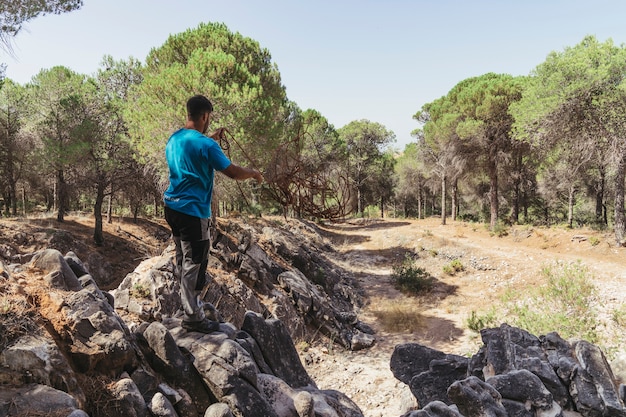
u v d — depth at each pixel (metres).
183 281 3.48
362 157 56.75
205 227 3.37
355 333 17.44
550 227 30.80
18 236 23.19
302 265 21.69
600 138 24.00
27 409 2.48
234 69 19.52
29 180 32.38
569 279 13.96
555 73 24.31
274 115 23.61
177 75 18.27
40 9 13.45
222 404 2.93
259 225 25.92
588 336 12.02
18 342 2.78
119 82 29.58
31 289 3.33
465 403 3.72
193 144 3.16
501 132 32.59
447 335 17.52
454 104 35.88
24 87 27.33
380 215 61.47
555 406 3.91
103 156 26.77
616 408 3.81
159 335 3.35
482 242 30.67
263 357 4.25
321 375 14.06
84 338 3.13
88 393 2.89
